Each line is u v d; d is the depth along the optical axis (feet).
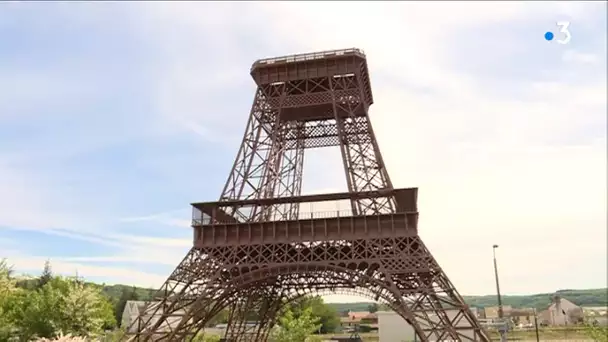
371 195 198.70
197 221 209.05
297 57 242.17
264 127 239.91
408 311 172.45
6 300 314.96
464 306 174.40
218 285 194.70
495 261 311.27
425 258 181.06
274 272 193.06
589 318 404.77
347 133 247.50
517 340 366.02
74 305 298.97
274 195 231.30
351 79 239.30
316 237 194.39
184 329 205.26
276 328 366.02
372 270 193.47
